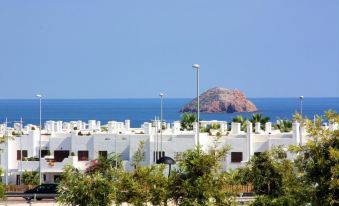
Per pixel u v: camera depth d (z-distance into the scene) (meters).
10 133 136.75
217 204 64.50
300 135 118.06
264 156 72.12
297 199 57.03
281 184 71.06
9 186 115.88
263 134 129.62
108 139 132.50
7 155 131.75
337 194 53.69
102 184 69.94
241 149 124.75
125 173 71.69
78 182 69.94
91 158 132.88
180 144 126.88
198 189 63.88
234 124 135.25
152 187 70.50
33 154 135.75
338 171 52.97
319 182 54.12
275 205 68.25
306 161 55.56
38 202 99.38
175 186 65.00
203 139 126.25
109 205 70.25
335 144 54.84
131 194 70.62
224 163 123.81
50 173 130.12
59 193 76.06
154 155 128.12
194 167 64.69
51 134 138.00
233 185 73.12
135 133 135.88
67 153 135.25
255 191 72.62
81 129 153.88
